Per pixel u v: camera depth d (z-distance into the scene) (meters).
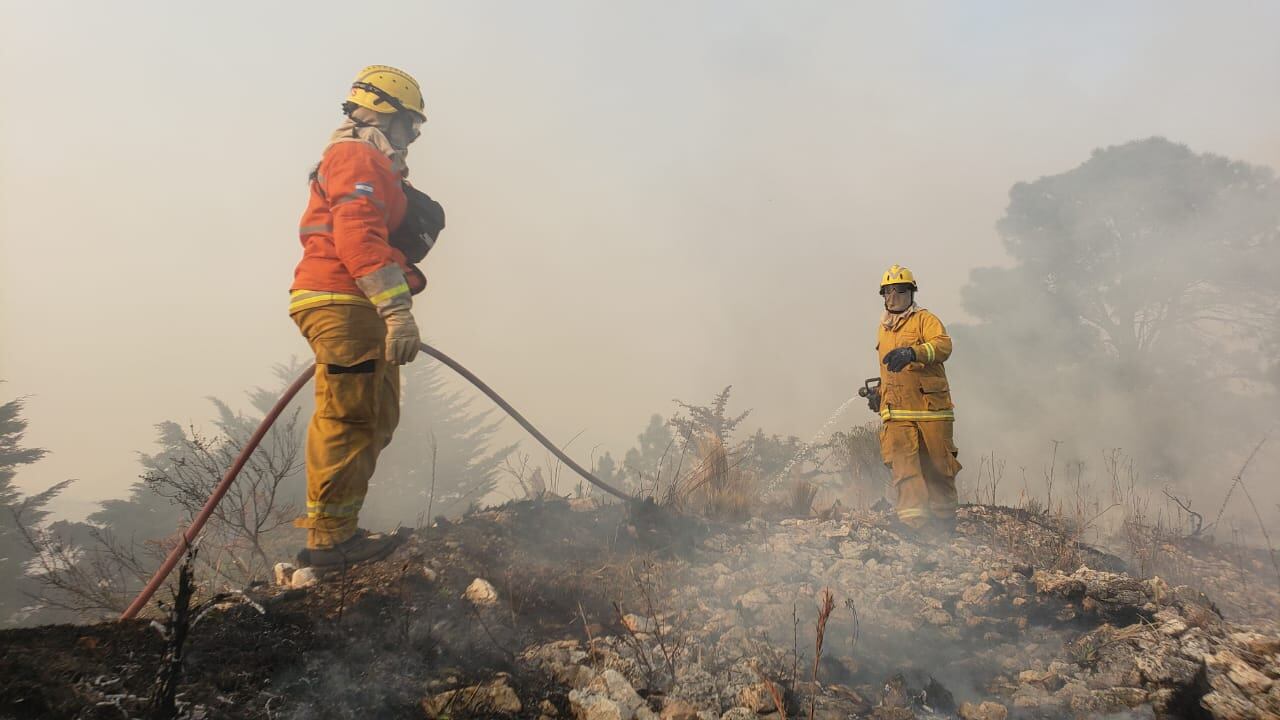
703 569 3.98
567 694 2.65
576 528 4.33
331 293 3.37
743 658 2.98
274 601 2.97
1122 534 6.00
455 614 3.07
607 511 4.68
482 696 2.53
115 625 2.58
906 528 5.17
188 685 2.32
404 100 3.62
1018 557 4.68
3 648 2.30
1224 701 2.79
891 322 5.48
